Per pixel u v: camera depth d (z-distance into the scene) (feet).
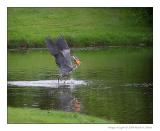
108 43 224.53
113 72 130.41
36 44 211.61
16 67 140.46
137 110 87.25
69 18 243.60
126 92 102.58
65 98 95.86
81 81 115.03
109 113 84.94
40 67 140.87
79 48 216.13
